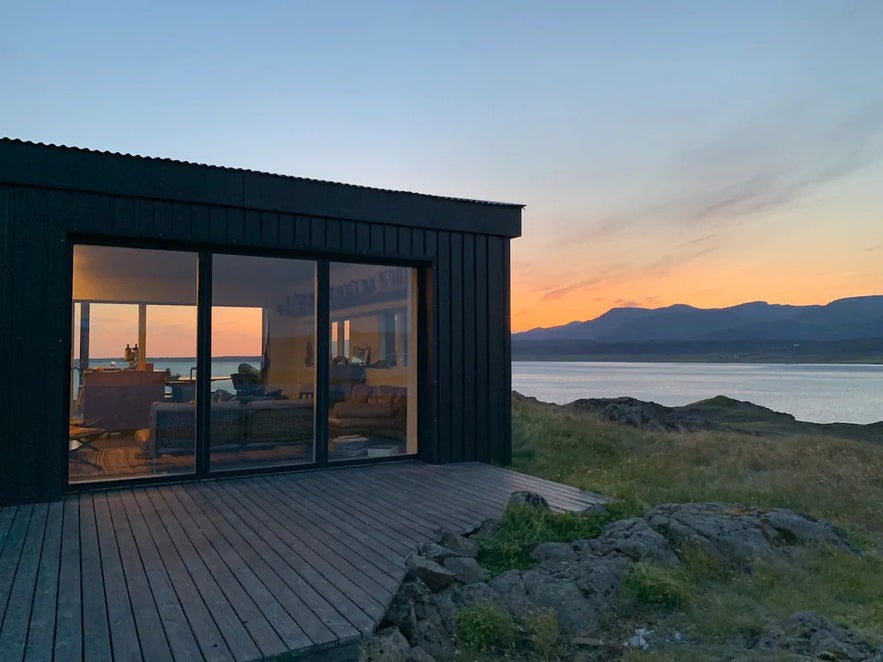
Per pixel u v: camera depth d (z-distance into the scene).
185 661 2.34
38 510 4.65
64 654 2.37
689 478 6.99
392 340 6.79
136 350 5.55
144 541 3.89
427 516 4.60
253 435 6.02
